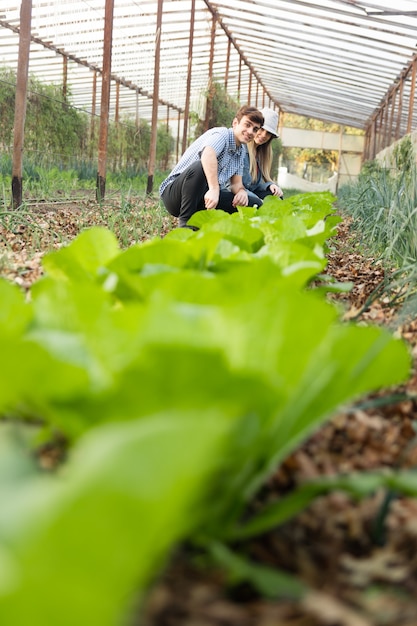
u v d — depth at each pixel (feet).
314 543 3.51
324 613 2.80
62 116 43.32
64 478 2.18
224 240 6.98
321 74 68.08
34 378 2.95
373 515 3.80
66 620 1.90
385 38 45.70
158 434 1.90
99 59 57.72
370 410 5.45
